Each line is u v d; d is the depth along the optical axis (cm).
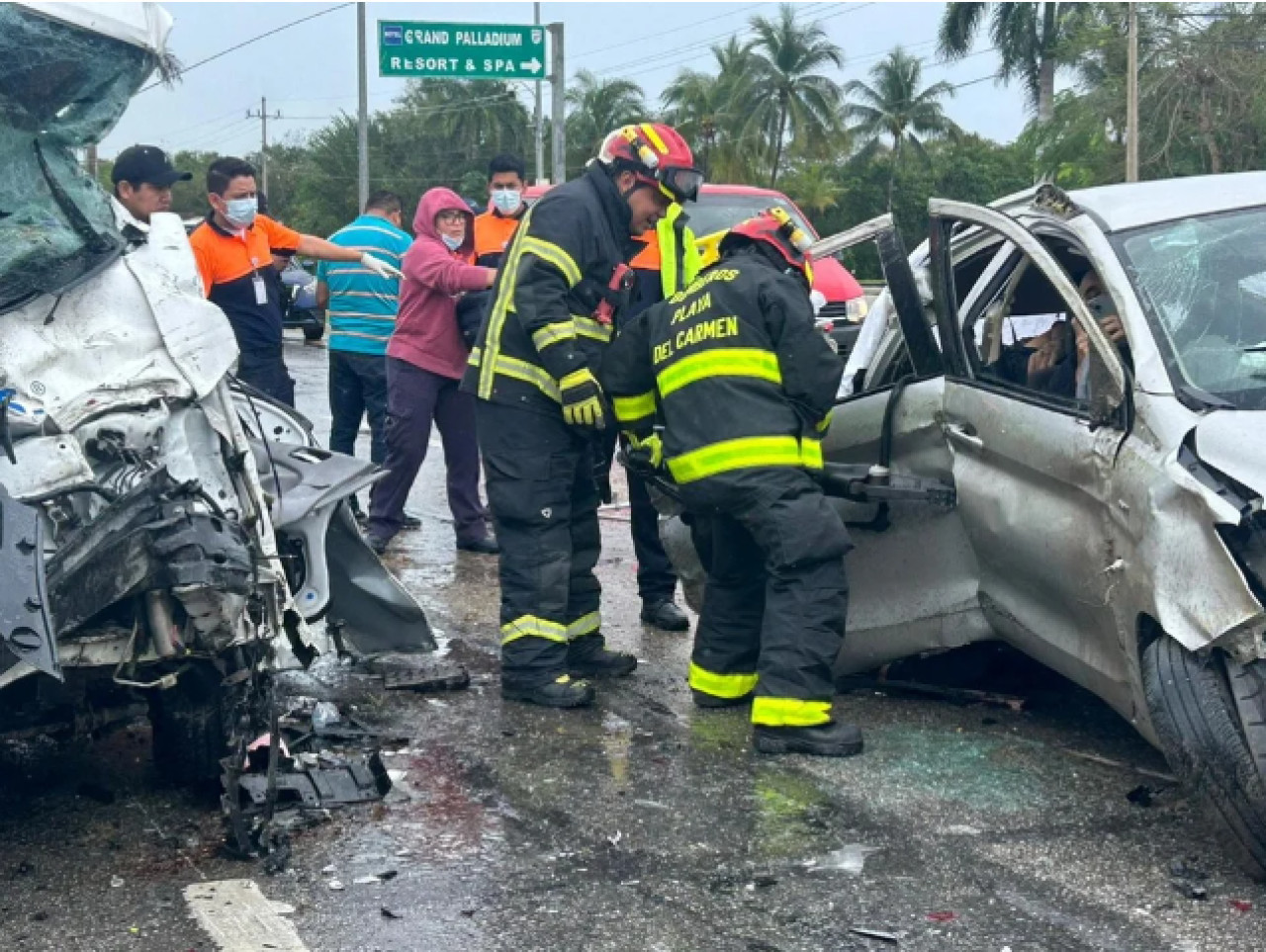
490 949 343
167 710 434
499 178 796
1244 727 360
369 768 453
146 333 421
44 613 341
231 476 427
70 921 360
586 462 565
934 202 509
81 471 383
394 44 2355
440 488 1058
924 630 512
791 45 6906
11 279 407
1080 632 440
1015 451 454
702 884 379
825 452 551
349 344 876
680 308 493
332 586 541
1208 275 432
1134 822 417
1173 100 4028
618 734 504
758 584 525
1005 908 362
